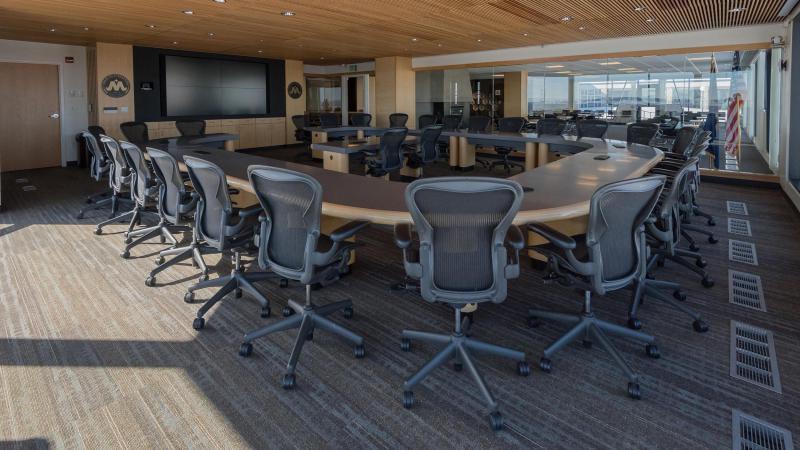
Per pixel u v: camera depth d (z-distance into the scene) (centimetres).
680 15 656
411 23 706
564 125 808
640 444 188
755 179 743
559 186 304
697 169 400
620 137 930
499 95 1098
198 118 1123
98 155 559
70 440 189
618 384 228
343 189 300
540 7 593
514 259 221
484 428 197
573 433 194
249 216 283
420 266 208
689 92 835
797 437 192
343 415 205
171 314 300
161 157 342
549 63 998
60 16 659
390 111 1220
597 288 222
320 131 969
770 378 233
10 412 204
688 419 203
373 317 299
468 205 197
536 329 284
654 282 309
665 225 304
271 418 203
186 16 659
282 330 262
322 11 621
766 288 342
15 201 637
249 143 1242
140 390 221
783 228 501
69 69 962
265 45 979
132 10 620
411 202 196
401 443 189
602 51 906
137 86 998
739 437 192
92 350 256
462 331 237
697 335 276
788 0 571
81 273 370
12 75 892
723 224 520
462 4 575
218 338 271
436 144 748
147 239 442
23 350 255
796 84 644
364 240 463
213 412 206
